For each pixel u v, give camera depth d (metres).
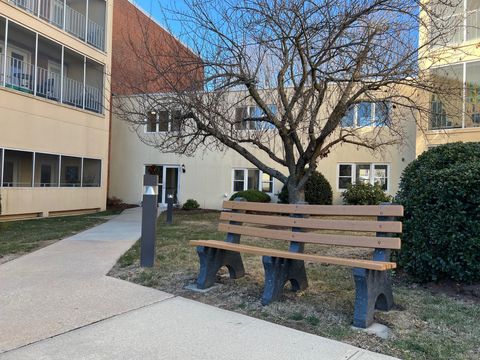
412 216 5.34
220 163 20.91
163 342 3.52
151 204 6.27
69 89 17.03
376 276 4.05
